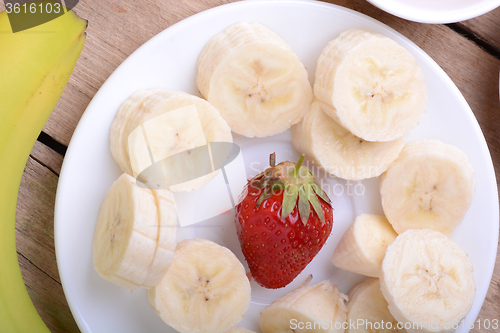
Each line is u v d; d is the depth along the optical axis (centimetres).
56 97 27
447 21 28
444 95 29
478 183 29
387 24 30
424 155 28
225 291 28
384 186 29
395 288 28
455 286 28
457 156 29
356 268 29
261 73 28
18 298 27
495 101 31
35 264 29
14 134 26
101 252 27
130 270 26
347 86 27
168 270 27
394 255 28
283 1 28
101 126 27
